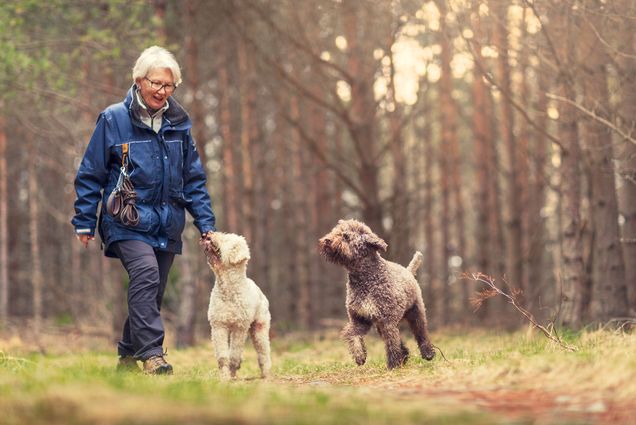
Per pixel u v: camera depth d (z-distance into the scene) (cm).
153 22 1350
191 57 1638
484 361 617
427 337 778
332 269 2195
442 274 2733
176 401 382
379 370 700
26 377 476
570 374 486
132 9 1380
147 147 689
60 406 357
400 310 710
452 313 2317
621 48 1014
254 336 697
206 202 730
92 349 1364
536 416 388
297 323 2219
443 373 588
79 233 682
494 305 2023
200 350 1259
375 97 2022
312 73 1930
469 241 3359
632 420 370
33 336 1572
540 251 2142
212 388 465
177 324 1520
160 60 686
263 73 1736
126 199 674
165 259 710
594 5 989
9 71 1330
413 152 2586
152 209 691
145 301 665
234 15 1627
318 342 1348
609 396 427
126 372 616
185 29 1634
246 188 2016
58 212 2367
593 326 1038
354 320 727
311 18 1659
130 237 679
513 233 1875
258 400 403
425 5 1224
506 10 1146
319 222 2233
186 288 1473
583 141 1162
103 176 693
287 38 1591
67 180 2367
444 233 2386
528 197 2108
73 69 1495
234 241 650
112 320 1652
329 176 2250
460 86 2775
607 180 1120
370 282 706
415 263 793
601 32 1002
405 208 1673
